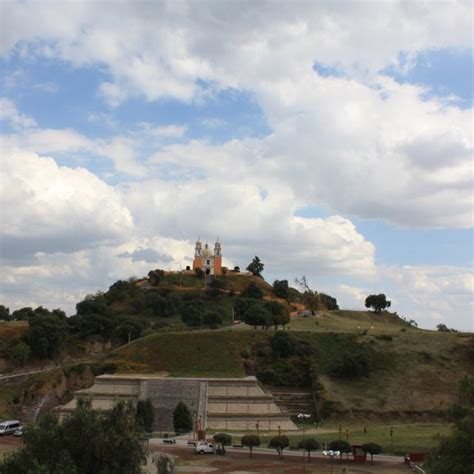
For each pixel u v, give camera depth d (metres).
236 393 128.25
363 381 140.00
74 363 166.38
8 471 44.34
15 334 180.38
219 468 79.62
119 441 47.22
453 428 54.56
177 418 113.31
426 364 146.88
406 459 84.19
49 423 48.16
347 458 87.25
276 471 78.00
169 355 150.00
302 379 142.50
